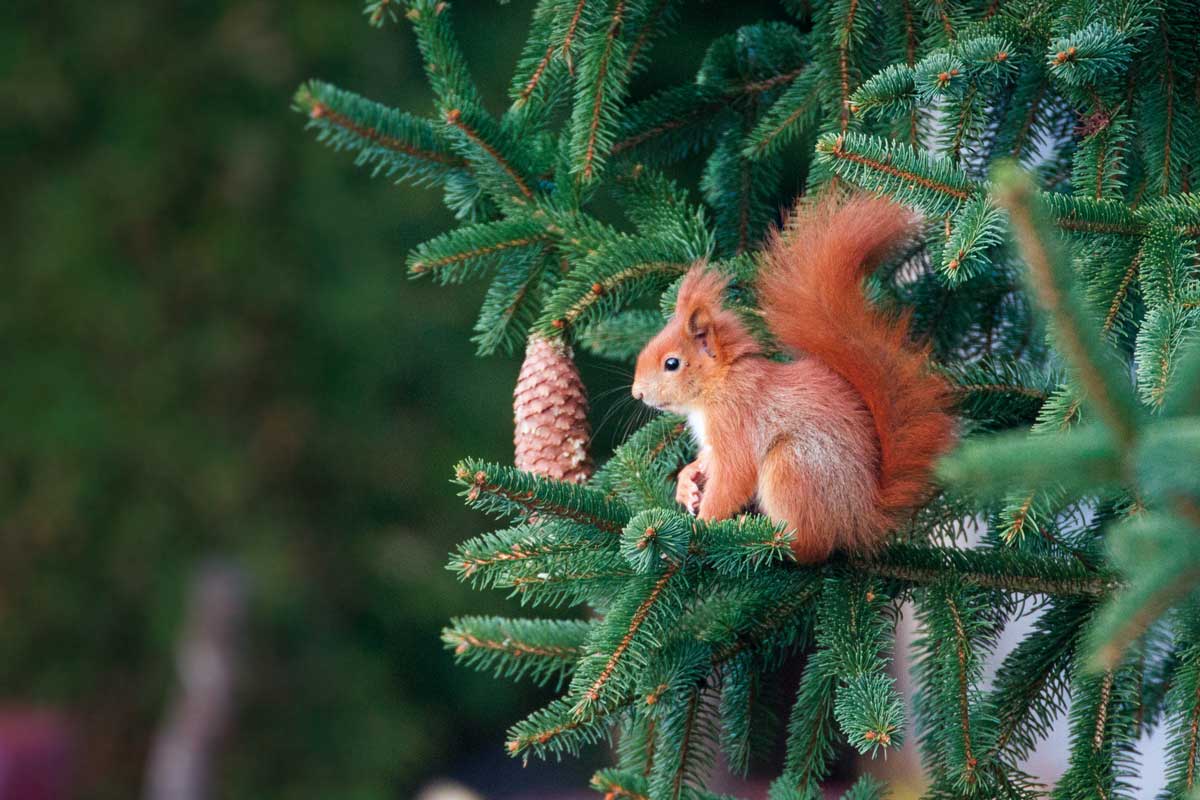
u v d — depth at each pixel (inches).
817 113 283.1
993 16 277.1
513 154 278.5
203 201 462.0
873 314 276.1
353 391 462.9
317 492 459.2
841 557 275.1
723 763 344.8
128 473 446.9
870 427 275.1
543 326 277.0
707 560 271.9
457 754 472.7
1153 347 270.7
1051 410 271.4
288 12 457.4
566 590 273.1
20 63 459.8
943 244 275.6
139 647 444.8
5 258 457.4
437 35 279.3
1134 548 254.5
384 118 276.8
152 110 461.4
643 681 273.6
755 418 276.1
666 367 277.3
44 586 441.1
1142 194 276.5
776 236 277.4
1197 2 274.7
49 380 447.5
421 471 460.1
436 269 278.4
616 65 278.2
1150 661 275.6
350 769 439.2
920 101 275.1
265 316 457.4
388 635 463.5
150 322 452.8
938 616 273.9
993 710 274.8
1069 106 278.5
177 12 468.8
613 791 274.8
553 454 277.7
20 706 432.8
